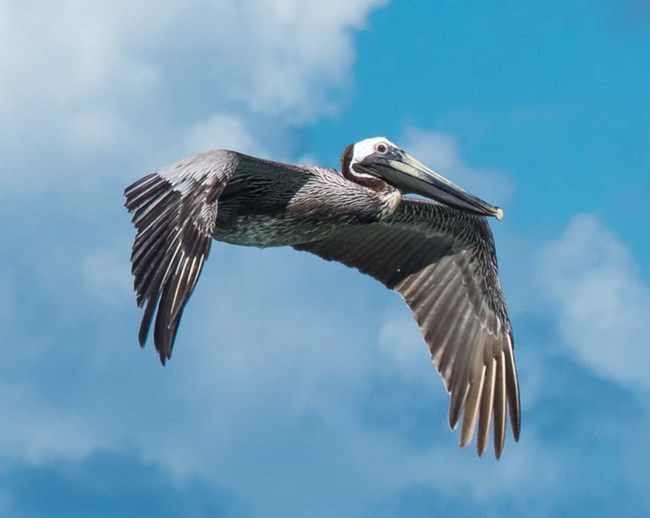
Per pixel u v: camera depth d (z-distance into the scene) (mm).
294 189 14883
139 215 12938
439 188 15516
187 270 12508
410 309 16031
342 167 15812
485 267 15953
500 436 15688
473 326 15922
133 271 12656
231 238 15070
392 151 15656
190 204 12844
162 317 12336
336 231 15617
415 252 16109
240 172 14414
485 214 15438
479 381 15781
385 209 15406
